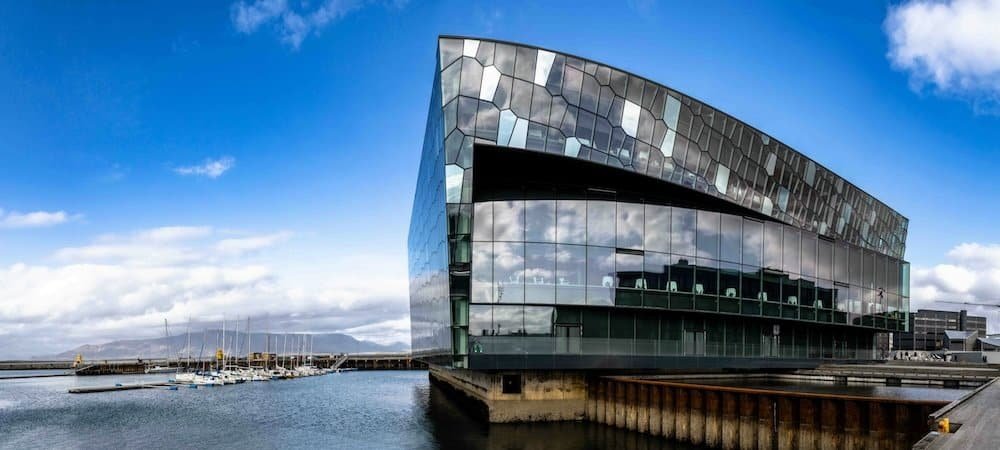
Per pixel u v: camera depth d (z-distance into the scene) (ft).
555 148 125.49
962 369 144.97
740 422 93.66
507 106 123.34
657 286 139.44
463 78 122.11
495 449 105.50
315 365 558.15
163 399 240.53
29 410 201.67
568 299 130.82
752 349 159.22
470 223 121.19
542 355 128.06
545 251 131.44
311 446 122.11
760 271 158.71
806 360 174.29
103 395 265.13
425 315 195.11
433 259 158.30
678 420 105.09
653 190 145.18
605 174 135.23
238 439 133.08
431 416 164.76
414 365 557.74
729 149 153.28
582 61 129.59
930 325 531.09
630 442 108.27
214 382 332.19
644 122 136.77
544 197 133.80
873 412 79.46
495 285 127.65
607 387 125.80
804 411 86.07
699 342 148.05
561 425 125.80
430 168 157.48
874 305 198.49
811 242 175.73
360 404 207.72
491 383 127.95
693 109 145.18
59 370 615.98
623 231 137.90
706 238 148.46
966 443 46.44
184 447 124.36
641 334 139.03
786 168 170.50
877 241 221.05
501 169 133.39
